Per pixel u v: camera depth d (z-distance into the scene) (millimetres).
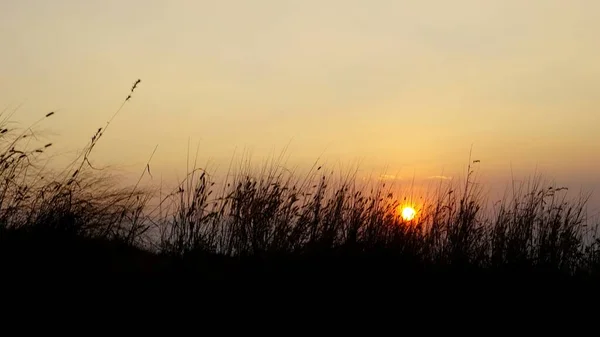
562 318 6094
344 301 5664
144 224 6102
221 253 6055
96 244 5660
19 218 5441
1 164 5496
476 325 5738
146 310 4926
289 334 5039
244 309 5258
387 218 6668
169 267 5617
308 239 6168
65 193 5668
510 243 6969
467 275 6609
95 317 4672
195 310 5086
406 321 5602
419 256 6684
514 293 6418
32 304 4605
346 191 6594
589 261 7367
